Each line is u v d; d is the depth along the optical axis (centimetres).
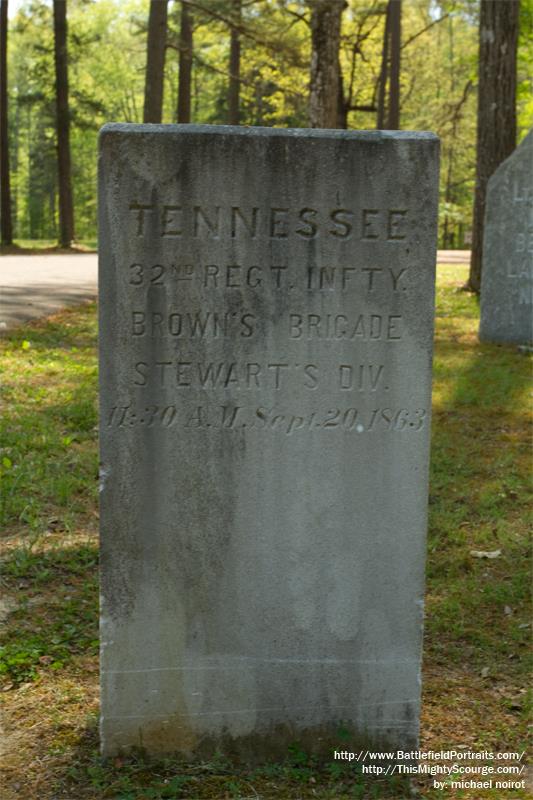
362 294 396
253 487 405
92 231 7131
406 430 405
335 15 1712
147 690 416
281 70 3181
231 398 399
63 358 1140
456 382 1124
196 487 403
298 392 400
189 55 3155
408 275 395
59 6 3528
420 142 388
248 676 419
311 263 393
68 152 3691
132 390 394
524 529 692
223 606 413
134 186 382
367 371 400
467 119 4803
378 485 408
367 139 387
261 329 396
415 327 398
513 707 473
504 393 1079
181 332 393
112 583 407
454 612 567
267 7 2691
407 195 391
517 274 1403
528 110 3014
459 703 477
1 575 579
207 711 420
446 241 5322
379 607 417
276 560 411
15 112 7800
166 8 2680
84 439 829
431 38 4997
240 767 422
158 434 398
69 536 636
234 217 388
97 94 6531
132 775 409
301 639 418
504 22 1727
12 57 7600
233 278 392
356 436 404
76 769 410
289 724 423
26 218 7769
